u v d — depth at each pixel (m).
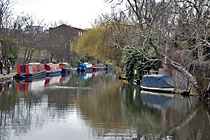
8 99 22.52
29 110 18.20
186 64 25.12
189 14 23.12
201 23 21.70
